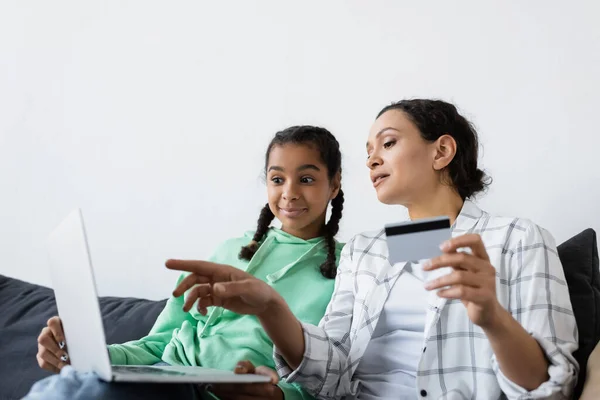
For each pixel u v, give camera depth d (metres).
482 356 1.09
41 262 2.05
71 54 2.09
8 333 1.62
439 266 0.93
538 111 1.53
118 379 0.83
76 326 0.95
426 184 1.26
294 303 1.40
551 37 1.53
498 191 1.55
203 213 1.87
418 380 1.11
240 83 1.87
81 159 2.04
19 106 2.13
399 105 1.31
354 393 1.19
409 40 1.68
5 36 2.16
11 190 2.11
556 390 0.97
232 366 1.30
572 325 1.08
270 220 1.56
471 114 1.59
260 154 1.82
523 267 1.13
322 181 1.47
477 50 1.60
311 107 1.78
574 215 1.47
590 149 1.47
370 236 1.36
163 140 1.95
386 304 1.23
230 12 1.91
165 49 1.98
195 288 1.08
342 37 1.76
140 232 1.94
